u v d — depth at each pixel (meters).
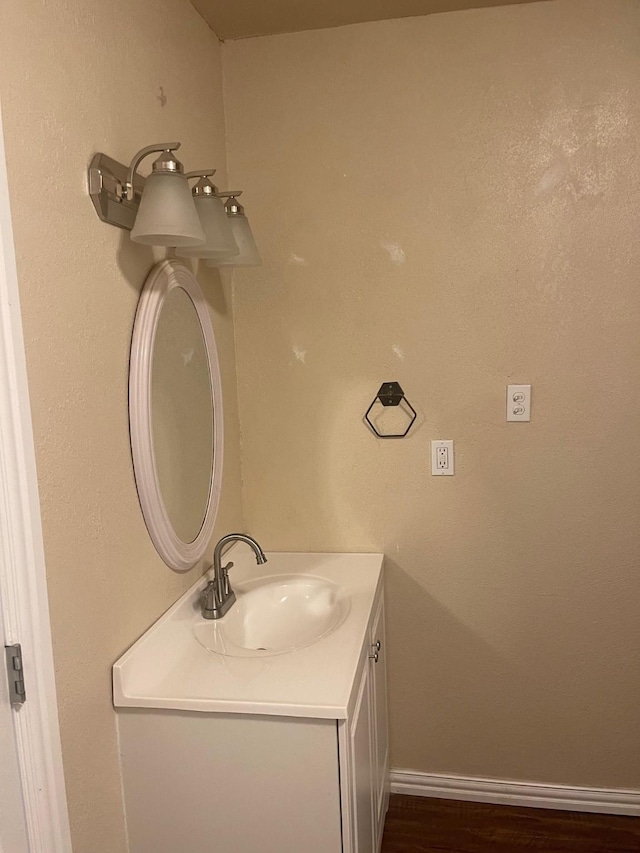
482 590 2.18
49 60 1.16
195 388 1.81
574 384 2.04
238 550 2.26
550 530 2.12
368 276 2.11
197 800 1.42
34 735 1.13
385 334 2.12
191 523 1.77
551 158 1.96
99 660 1.33
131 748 1.42
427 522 2.18
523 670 2.20
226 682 1.43
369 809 1.73
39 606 1.12
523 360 2.05
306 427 2.21
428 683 2.25
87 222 1.29
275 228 2.14
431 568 2.20
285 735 1.36
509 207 2.00
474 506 2.15
